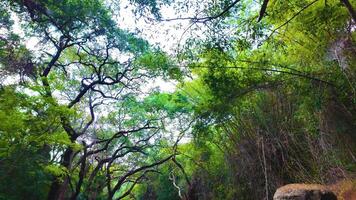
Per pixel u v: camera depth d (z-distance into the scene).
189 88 14.31
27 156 12.73
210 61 8.95
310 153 9.69
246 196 11.12
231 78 9.09
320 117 9.02
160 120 21.41
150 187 24.84
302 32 8.80
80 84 17.91
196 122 10.27
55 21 12.78
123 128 22.97
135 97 21.23
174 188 21.44
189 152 17.41
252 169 10.88
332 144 8.98
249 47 8.25
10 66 11.18
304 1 8.05
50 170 13.46
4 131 10.42
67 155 15.48
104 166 23.03
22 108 11.07
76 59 17.88
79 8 12.86
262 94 10.61
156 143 22.14
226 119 10.80
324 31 8.63
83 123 20.62
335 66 8.33
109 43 15.76
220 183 13.66
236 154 11.57
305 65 8.87
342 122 8.75
